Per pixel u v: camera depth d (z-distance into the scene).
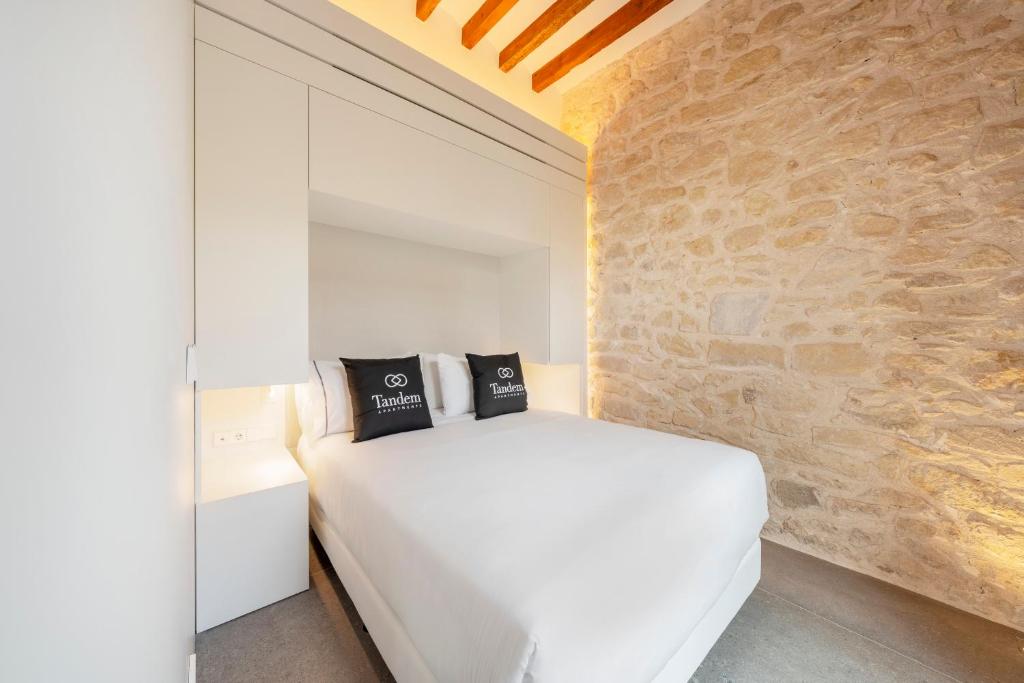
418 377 2.25
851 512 1.90
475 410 2.57
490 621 0.76
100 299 0.32
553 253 3.03
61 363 0.25
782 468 2.14
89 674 0.29
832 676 1.28
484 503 1.17
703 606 1.06
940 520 1.67
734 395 2.35
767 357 2.21
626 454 1.64
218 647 1.37
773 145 2.18
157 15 0.56
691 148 2.58
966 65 1.61
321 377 2.11
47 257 0.23
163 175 0.62
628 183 2.98
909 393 1.74
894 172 1.78
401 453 1.70
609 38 2.72
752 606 1.62
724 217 2.41
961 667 1.32
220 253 1.56
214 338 1.54
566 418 2.46
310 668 1.29
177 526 0.81
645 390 2.87
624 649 0.77
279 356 1.70
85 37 0.29
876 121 1.83
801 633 1.47
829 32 1.97
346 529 1.47
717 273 2.44
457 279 3.15
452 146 2.38
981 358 1.58
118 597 0.36
